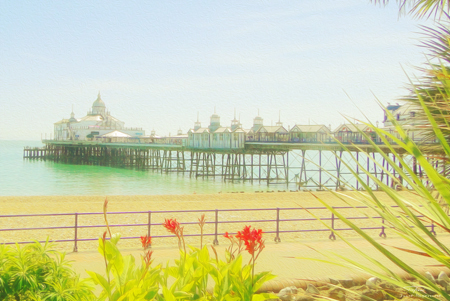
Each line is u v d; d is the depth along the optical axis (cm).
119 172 7756
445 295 168
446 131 326
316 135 5059
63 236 1421
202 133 6694
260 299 337
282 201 2339
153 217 1792
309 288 622
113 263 306
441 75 218
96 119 12556
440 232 1214
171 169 7731
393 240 1087
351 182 4588
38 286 356
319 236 1431
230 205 2177
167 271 351
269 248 982
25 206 2055
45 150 12306
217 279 340
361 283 676
